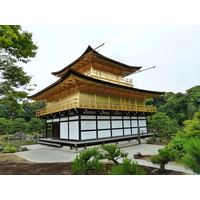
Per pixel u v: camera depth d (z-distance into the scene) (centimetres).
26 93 1036
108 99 1908
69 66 2178
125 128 2017
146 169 699
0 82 952
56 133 1950
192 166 438
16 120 3962
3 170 740
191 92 3494
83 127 1516
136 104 2200
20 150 1538
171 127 2048
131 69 2394
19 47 920
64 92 1850
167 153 623
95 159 542
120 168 439
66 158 1068
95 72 1956
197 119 1025
